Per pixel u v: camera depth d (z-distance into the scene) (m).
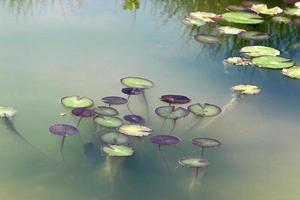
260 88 4.89
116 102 4.47
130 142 4.18
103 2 5.93
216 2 6.18
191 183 4.08
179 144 4.32
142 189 4.02
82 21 5.54
